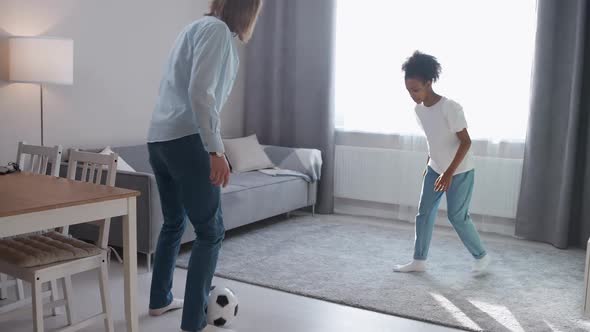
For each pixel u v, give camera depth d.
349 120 5.54
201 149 2.38
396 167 5.31
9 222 2.02
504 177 4.82
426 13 5.04
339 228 4.90
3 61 3.76
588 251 2.83
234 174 4.96
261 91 5.88
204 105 2.20
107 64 4.45
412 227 5.06
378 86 5.35
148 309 2.93
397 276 3.60
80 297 3.06
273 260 3.87
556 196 4.58
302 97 5.63
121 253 3.90
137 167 4.48
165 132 2.39
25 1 3.84
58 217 2.15
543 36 4.49
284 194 4.90
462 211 3.50
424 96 3.37
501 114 4.80
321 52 5.48
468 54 4.88
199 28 2.30
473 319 2.91
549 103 4.54
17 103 3.88
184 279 3.41
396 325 2.84
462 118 3.29
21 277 2.21
